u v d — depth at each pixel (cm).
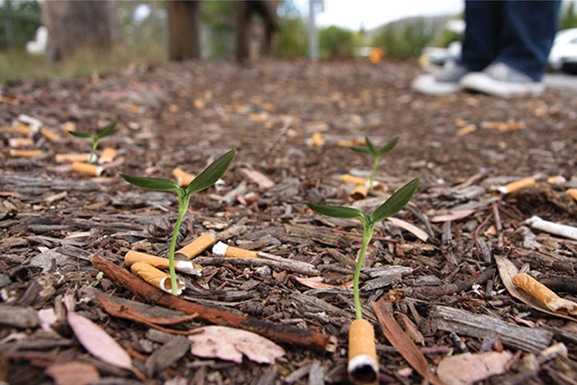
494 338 19
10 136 45
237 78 110
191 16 124
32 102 56
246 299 20
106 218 28
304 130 63
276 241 27
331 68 147
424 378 16
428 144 55
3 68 82
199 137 55
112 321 18
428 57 183
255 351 17
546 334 19
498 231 29
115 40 127
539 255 25
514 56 91
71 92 64
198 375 16
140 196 32
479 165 46
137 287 19
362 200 34
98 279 20
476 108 78
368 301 21
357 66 159
